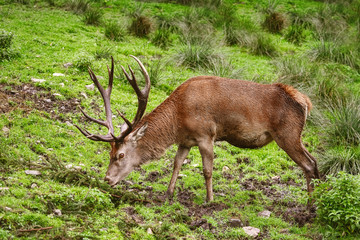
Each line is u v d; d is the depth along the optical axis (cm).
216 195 1346
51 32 2266
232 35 2495
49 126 1491
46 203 1062
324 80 2006
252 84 1304
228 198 1328
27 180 1155
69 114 1598
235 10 2827
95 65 1977
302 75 2042
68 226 1009
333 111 1877
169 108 1283
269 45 2386
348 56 2327
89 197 1125
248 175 1492
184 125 1270
